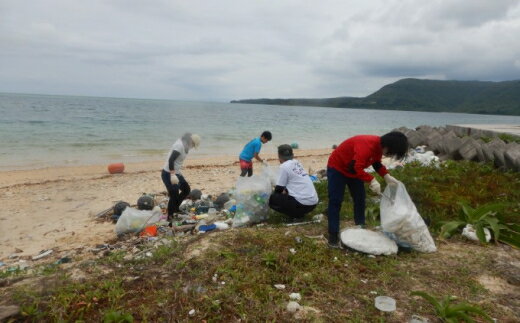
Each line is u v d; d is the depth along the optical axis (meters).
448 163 8.60
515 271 3.79
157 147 19.62
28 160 15.00
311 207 5.50
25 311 2.92
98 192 9.70
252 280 3.48
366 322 2.91
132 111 61.09
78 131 24.94
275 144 23.98
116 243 5.70
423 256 4.18
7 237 6.29
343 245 4.35
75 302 3.08
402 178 6.95
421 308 3.10
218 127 35.09
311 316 2.95
